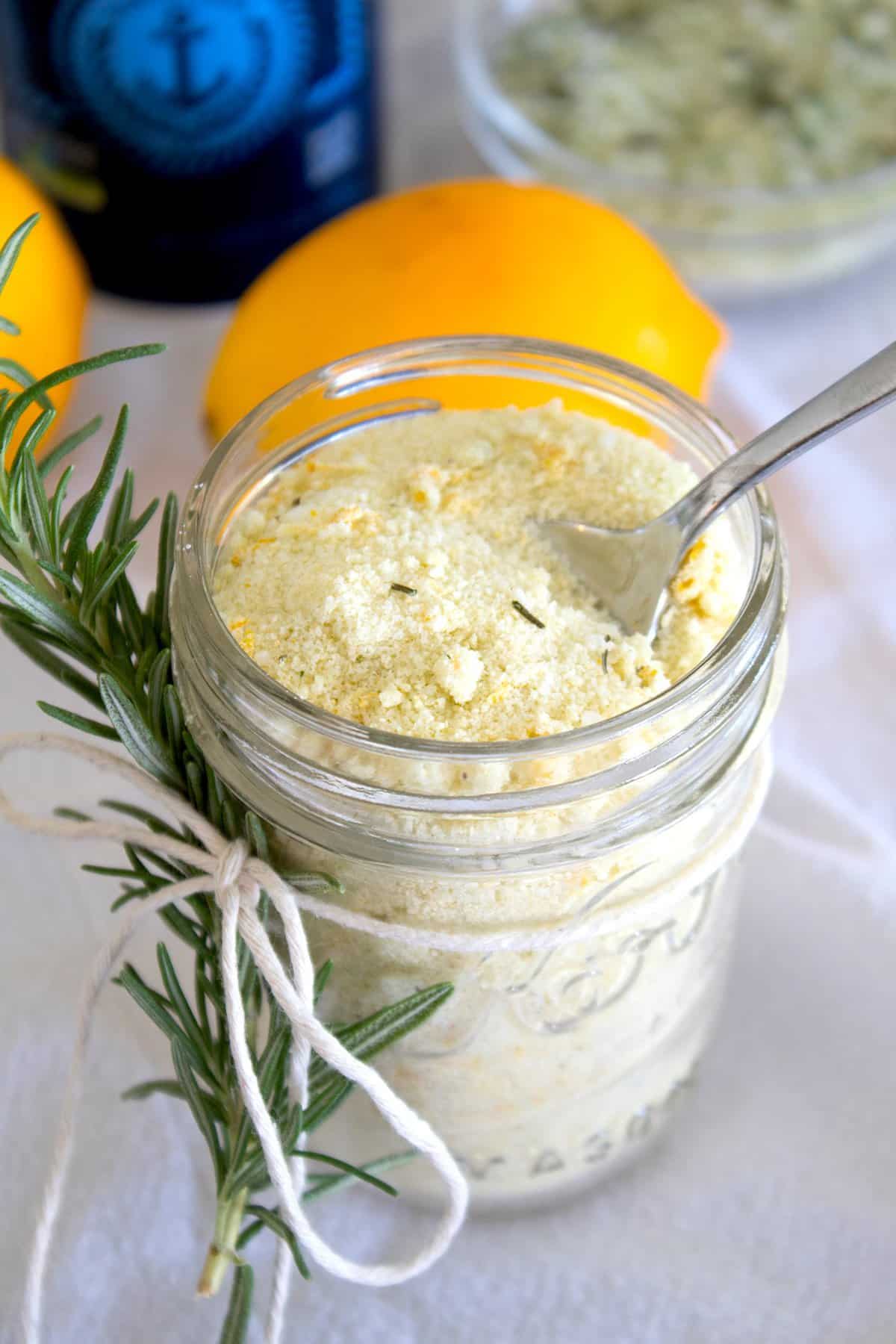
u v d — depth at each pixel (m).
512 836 0.25
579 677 0.26
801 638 0.38
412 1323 0.31
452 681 0.26
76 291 0.38
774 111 0.44
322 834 0.26
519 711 0.26
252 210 0.41
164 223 0.41
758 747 0.27
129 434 0.40
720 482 0.27
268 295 0.36
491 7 0.47
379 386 0.29
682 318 0.37
